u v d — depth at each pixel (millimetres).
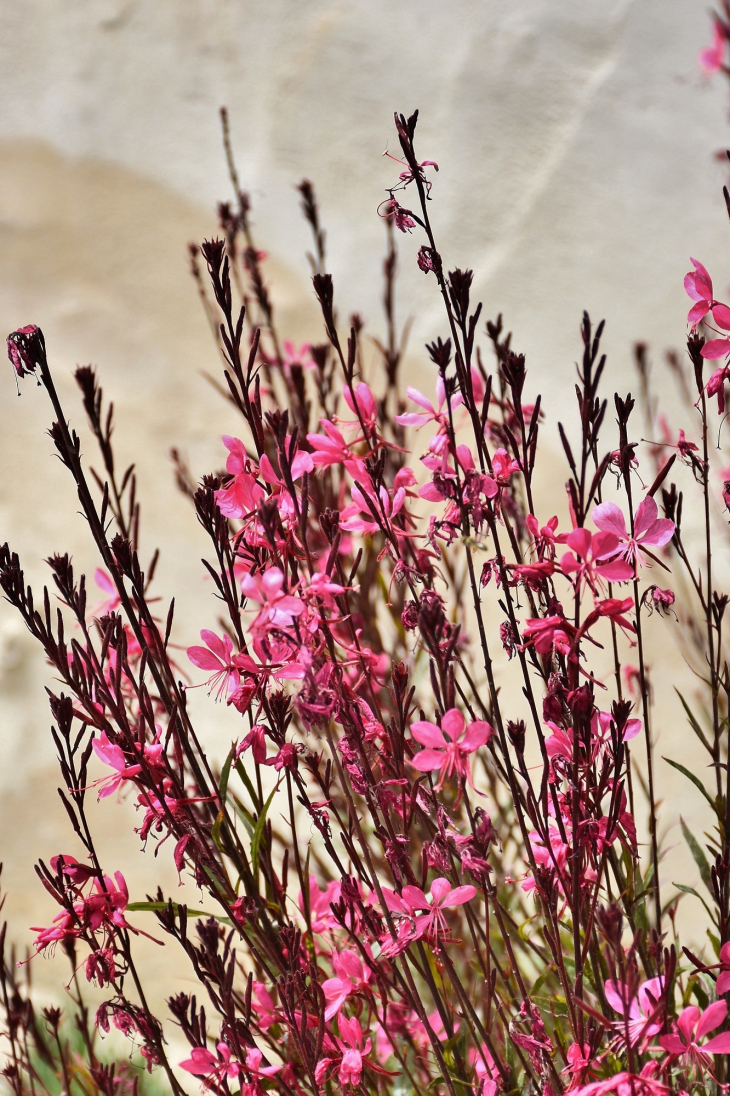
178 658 2660
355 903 1406
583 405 1353
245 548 1393
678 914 2223
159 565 2766
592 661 2422
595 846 1379
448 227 2805
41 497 2873
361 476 1395
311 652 1354
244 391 1384
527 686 1355
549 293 2738
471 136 2787
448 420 1389
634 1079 1327
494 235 2777
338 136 2869
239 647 1384
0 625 2744
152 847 2559
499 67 2750
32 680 2719
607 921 1309
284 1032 1462
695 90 2588
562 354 2715
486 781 1733
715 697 1420
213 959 1372
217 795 1401
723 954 1368
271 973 1411
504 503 1456
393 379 1682
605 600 1348
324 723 1367
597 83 2688
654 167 2664
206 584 2732
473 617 2404
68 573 1394
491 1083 1393
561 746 1385
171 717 1397
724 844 1423
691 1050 1346
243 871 1409
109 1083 1470
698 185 2629
